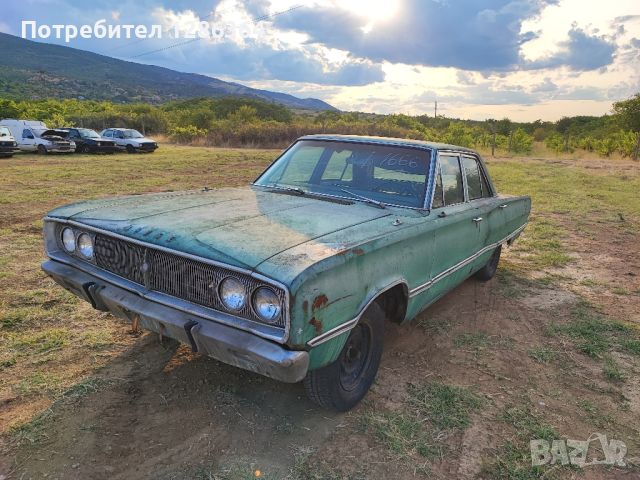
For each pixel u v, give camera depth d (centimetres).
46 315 432
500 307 510
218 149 3209
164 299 274
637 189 1367
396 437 290
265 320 242
